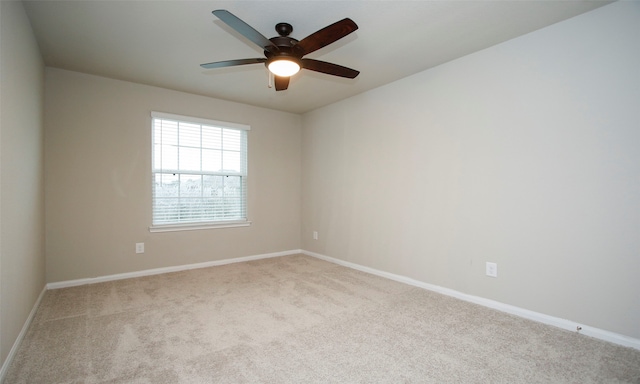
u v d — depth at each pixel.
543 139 2.45
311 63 2.33
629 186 2.08
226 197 4.45
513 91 2.61
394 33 2.51
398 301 2.92
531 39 2.50
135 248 3.71
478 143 2.84
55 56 2.96
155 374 1.75
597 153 2.20
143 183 3.75
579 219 2.28
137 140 3.71
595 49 2.20
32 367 1.80
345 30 1.92
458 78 2.99
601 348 2.05
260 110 4.71
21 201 2.17
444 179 3.11
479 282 2.84
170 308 2.73
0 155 1.68
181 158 4.05
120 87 3.60
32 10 2.19
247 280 3.58
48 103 3.21
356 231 4.12
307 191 5.01
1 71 1.69
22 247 2.19
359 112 4.07
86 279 3.42
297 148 5.12
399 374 1.77
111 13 2.22
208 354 1.97
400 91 3.53
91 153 3.45
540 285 2.47
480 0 2.07
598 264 2.20
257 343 2.12
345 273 3.89
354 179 4.15
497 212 2.71
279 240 4.94
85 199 3.42
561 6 2.15
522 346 2.08
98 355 1.95
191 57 2.97
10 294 1.87
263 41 2.06
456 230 3.02
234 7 2.15
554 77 2.39
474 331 2.30
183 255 4.04
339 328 2.35
